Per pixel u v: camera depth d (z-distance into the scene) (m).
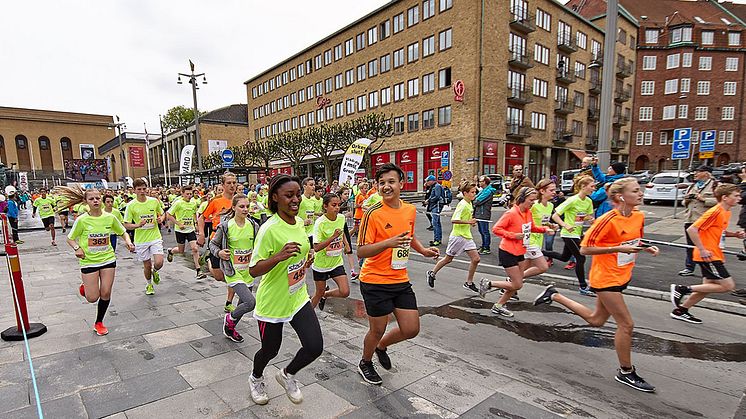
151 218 6.29
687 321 4.91
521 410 3.06
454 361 3.93
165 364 3.82
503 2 29.05
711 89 45.12
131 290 6.66
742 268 7.25
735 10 51.16
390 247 2.99
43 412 3.01
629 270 3.46
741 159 45.78
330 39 39.94
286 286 2.90
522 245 5.12
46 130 75.94
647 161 46.81
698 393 3.33
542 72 32.88
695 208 6.76
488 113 28.84
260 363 3.04
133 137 68.81
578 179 6.29
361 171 24.89
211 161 42.34
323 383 3.46
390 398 3.22
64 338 4.49
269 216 3.04
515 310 5.50
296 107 46.06
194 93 20.92
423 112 31.78
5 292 6.66
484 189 9.58
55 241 13.79
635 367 3.79
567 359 3.98
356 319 5.17
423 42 31.20
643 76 46.09
